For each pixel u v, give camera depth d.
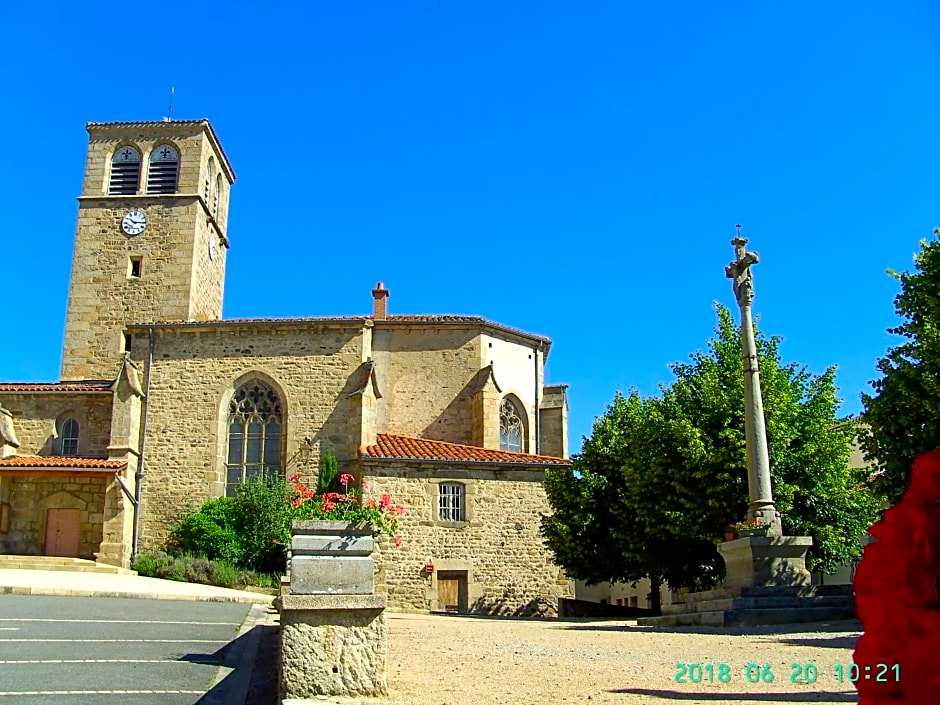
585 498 28.33
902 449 19.23
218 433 33.59
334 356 34.19
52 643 11.16
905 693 2.23
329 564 7.57
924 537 2.30
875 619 2.33
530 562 30.11
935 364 18.61
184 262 40.34
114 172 41.94
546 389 39.03
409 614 25.22
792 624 14.66
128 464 32.50
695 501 22.70
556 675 9.09
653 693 7.76
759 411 18.45
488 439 34.69
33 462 32.28
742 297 19.23
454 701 7.30
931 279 19.48
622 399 31.19
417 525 29.48
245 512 31.81
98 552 31.61
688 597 18.67
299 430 33.47
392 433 35.53
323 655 7.41
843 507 23.59
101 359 39.44
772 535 17.02
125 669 9.40
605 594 46.09
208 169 43.53
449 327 36.62
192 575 29.36
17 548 32.09
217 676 9.34
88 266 40.53
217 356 34.44
